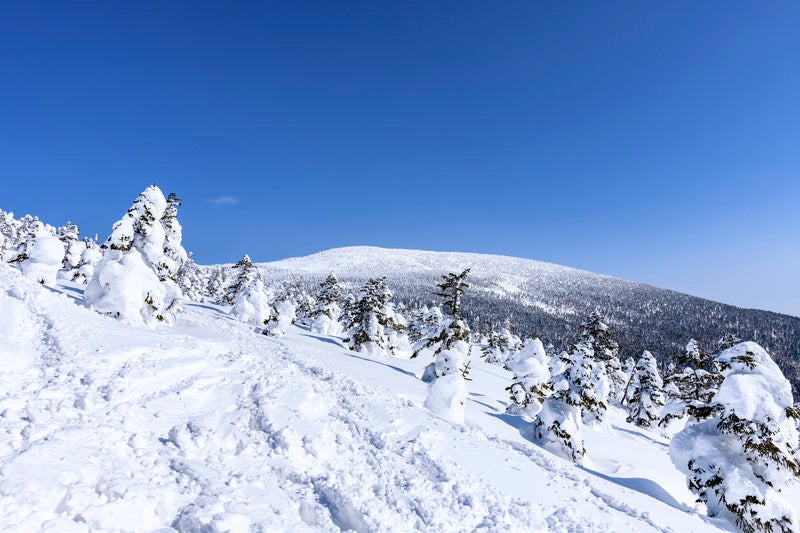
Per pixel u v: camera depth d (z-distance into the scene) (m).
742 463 15.73
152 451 8.80
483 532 8.62
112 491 6.99
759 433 15.49
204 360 14.55
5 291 15.84
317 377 17.78
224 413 11.27
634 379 46.50
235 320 38.84
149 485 7.48
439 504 9.18
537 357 29.36
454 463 11.32
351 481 9.39
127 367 12.09
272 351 24.03
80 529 5.95
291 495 8.56
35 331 13.25
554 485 12.17
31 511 5.89
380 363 34.25
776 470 15.23
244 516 7.06
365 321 40.75
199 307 47.09
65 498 6.49
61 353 11.92
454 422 15.73
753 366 16.88
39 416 8.48
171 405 11.16
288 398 12.61
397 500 9.02
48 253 26.34
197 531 6.64
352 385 16.92
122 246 21.91
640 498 13.96
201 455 9.16
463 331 29.72
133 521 6.48
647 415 44.06
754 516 14.66
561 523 9.74
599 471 19.06
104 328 15.00
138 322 20.00
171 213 28.83
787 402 15.82
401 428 12.93
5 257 40.91
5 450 7.13
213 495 7.66
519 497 10.51
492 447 13.93
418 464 10.91
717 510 15.59
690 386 36.62
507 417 24.70
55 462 7.09
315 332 50.59
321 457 10.16
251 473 8.94
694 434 16.86
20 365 10.79
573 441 19.52
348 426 12.44
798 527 14.59
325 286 54.59
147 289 21.09
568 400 20.22
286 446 10.02
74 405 9.54
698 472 16.08
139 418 9.89
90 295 20.45
